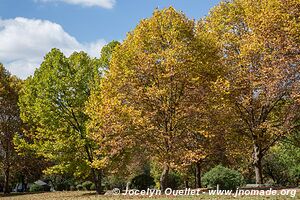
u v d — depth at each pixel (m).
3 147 42.47
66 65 30.78
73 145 29.23
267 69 22.91
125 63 23.36
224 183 25.31
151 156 23.91
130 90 23.14
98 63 31.41
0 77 44.19
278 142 32.97
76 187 52.41
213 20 28.27
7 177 43.38
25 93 32.31
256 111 27.34
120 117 22.61
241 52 24.45
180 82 22.53
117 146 23.56
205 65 22.86
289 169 38.09
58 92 29.95
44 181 66.62
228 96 24.22
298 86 22.73
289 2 22.53
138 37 23.19
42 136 30.42
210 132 22.64
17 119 42.84
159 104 22.72
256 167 27.53
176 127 23.42
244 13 27.11
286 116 24.83
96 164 25.45
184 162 22.00
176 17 23.00
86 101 27.50
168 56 21.80
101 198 23.05
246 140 28.41
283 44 22.44
